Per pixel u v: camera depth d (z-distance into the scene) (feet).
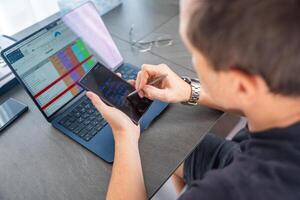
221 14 1.03
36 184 2.00
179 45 2.95
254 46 1.02
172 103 2.39
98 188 1.95
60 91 2.38
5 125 2.33
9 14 3.27
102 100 2.13
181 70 2.67
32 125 2.35
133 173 1.88
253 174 1.29
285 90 1.15
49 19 3.40
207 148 2.64
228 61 1.11
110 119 2.07
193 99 2.32
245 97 1.28
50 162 2.11
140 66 2.74
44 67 2.31
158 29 3.20
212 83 1.32
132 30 3.22
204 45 1.13
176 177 3.09
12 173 2.07
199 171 2.65
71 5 3.14
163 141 2.17
